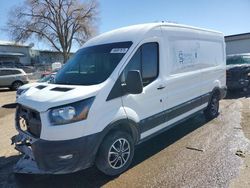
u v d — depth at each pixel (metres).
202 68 6.39
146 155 4.90
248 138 5.52
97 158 4.01
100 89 3.88
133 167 4.44
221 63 7.38
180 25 5.63
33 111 3.84
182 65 5.57
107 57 4.46
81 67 4.65
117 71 4.14
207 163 4.41
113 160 4.11
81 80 4.31
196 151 4.95
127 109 4.23
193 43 6.01
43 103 3.67
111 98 3.99
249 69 10.93
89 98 3.74
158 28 4.95
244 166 4.24
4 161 4.98
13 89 19.47
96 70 4.38
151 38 4.75
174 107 5.35
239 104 9.03
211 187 3.67
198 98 6.24
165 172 4.19
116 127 4.23
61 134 3.56
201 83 6.34
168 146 5.28
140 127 4.53
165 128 5.22
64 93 3.78
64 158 3.63
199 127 6.46
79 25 47.16
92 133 3.75
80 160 3.71
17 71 19.62
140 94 4.46
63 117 3.56
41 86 4.53
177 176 4.04
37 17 46.38
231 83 10.71
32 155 3.90
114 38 4.79
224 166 4.27
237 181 3.79
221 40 7.44
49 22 47.31
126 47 4.44
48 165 3.64
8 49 50.69
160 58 4.92
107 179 4.10
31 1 45.19
